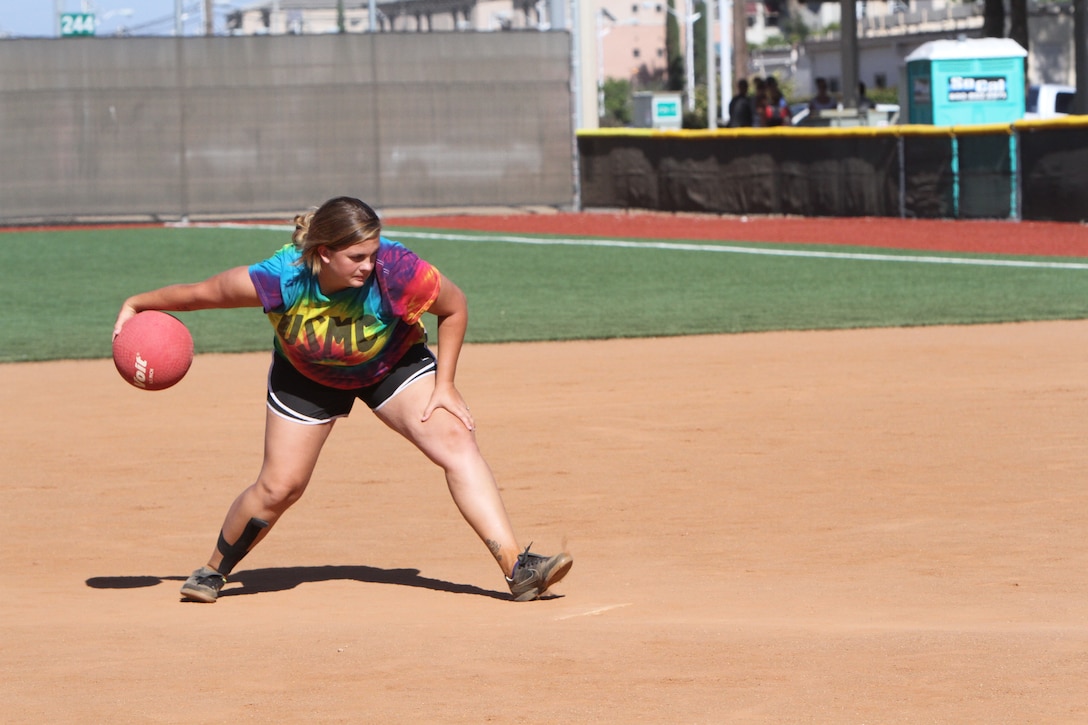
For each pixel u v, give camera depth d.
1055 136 44.75
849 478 13.07
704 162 57.03
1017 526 10.98
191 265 38.59
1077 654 6.83
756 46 192.25
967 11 137.38
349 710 6.06
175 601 9.30
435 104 59.72
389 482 13.66
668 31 170.62
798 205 53.56
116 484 13.70
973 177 47.34
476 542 11.31
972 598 8.68
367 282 8.53
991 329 24.31
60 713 6.12
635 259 38.84
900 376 19.39
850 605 8.55
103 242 47.03
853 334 24.12
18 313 28.81
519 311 28.30
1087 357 20.78
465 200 60.25
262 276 8.49
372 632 7.82
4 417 17.61
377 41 59.00
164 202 57.97
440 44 59.50
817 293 30.31
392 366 9.06
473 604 9.00
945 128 47.81
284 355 9.00
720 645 7.19
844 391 18.23
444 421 9.04
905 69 56.53
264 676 6.70
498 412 17.25
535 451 14.79
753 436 15.32
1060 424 15.55
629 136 60.62
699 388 18.75
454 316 8.95
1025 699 6.01
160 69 57.53
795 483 12.95
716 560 10.22
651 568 10.02
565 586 9.48
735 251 40.31
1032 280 31.47
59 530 11.89
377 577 10.11
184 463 14.66
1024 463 13.50
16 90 56.44
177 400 18.75
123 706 6.21
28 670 6.99
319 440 9.18
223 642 7.59
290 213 59.16
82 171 57.16
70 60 56.72
